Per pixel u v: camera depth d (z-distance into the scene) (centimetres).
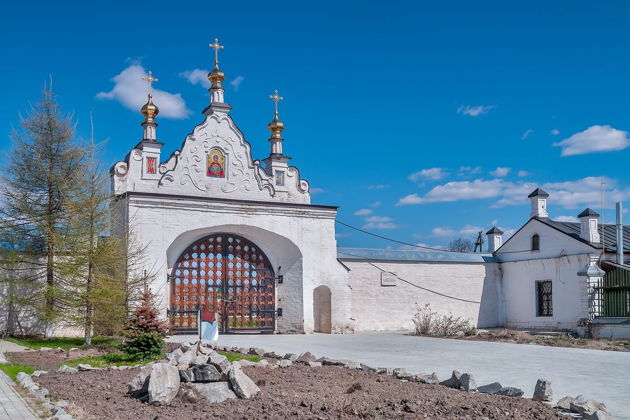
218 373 1104
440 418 930
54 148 2508
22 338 2527
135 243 2753
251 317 3219
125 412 985
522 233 3853
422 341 2552
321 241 3312
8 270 2519
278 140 3381
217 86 3194
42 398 1077
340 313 3303
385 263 3650
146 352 1795
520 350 2105
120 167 2948
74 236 2383
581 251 3428
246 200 3133
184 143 3072
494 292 3944
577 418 938
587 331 2850
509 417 940
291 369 1473
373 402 1047
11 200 2488
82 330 2598
